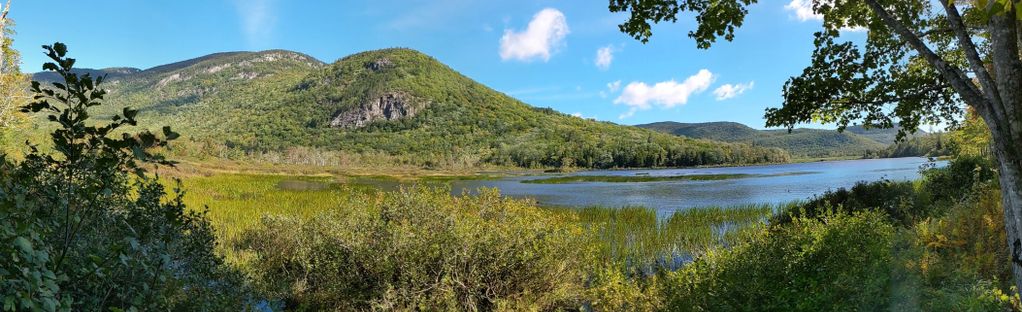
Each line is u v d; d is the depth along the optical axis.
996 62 3.35
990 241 6.04
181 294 3.82
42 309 2.08
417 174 92.38
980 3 1.63
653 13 5.10
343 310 7.34
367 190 36.19
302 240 8.67
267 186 37.25
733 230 15.77
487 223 7.87
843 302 4.36
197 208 17.98
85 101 2.31
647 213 21.06
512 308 7.05
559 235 7.99
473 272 7.07
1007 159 3.30
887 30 4.95
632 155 139.38
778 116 5.54
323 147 191.88
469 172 112.12
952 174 14.30
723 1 4.97
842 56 5.09
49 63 2.20
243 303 5.48
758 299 4.98
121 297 3.10
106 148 2.39
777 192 35.38
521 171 122.06
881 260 5.06
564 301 7.76
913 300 4.44
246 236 11.70
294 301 7.88
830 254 5.54
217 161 89.69
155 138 2.48
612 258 11.31
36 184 2.73
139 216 3.85
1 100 17.06
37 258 2.09
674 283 6.33
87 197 2.65
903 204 12.11
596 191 40.62
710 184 46.75
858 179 47.34
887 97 4.92
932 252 6.20
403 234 7.17
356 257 7.49
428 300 6.95
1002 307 4.07
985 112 3.44
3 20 12.67
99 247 3.21
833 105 5.27
